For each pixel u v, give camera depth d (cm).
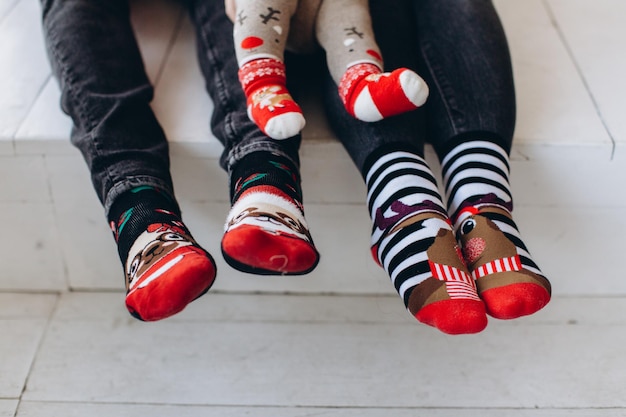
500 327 112
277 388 103
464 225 85
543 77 114
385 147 89
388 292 119
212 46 104
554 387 103
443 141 95
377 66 88
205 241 114
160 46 122
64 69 99
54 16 104
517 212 109
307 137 102
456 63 98
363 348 109
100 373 105
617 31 124
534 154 103
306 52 102
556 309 116
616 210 108
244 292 119
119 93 98
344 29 91
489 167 90
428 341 110
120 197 87
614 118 106
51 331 112
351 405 101
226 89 98
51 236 114
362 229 111
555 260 115
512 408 101
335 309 116
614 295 119
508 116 95
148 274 76
